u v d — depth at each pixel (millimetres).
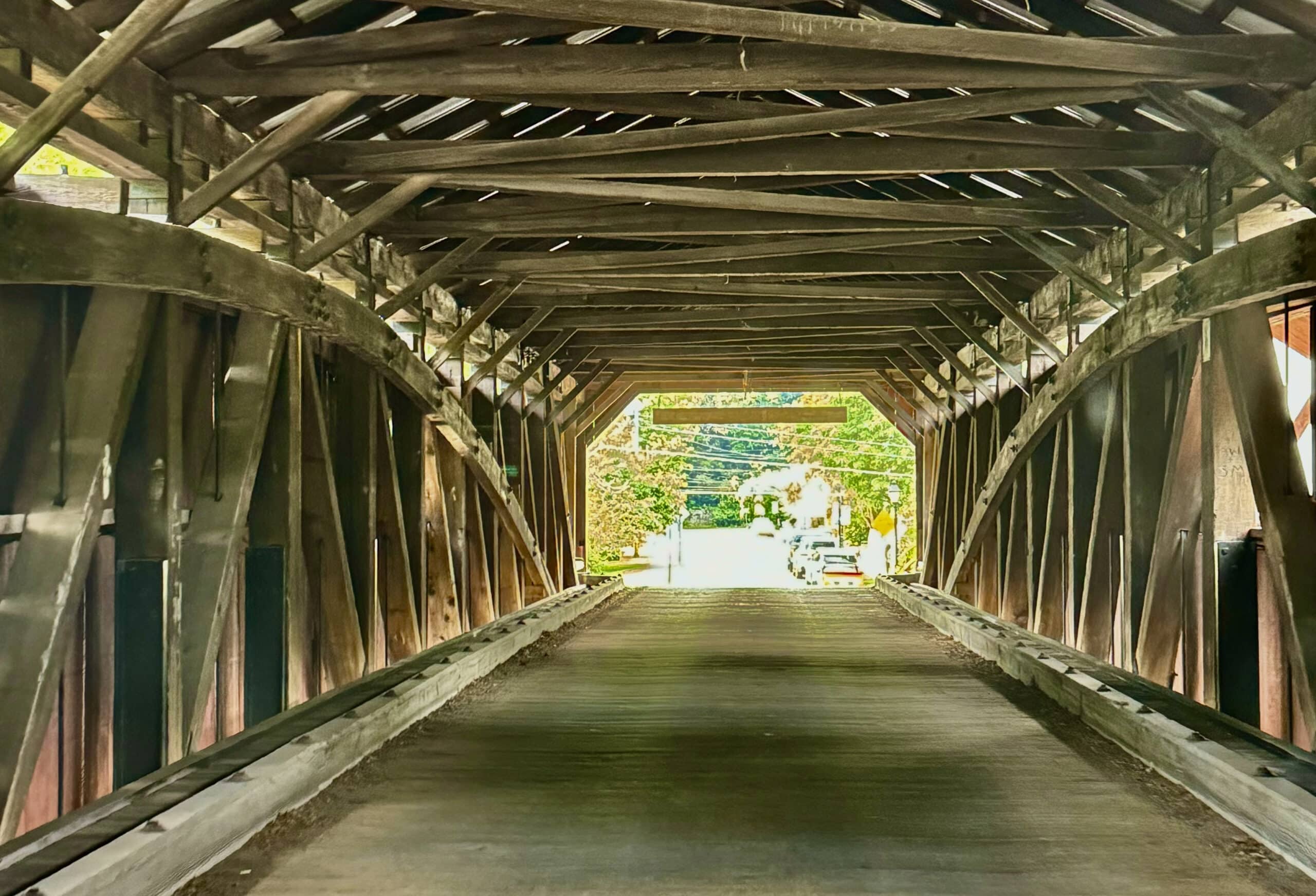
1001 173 8031
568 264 9188
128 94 4578
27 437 4527
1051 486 10141
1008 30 5566
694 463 71625
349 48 4980
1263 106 5523
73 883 2895
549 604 12188
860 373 18359
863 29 4355
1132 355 7242
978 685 7832
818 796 4770
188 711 5367
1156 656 7000
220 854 3826
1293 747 4633
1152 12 5180
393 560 8102
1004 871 3787
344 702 5801
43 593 4336
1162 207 6922
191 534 5680
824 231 7984
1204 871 3781
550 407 15664
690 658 9336
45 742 4676
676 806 4605
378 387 7957
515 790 4844
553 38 6109
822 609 14305
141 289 4531
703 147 6453
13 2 3836
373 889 3600
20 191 5031
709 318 12133
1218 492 6148
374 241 7957
